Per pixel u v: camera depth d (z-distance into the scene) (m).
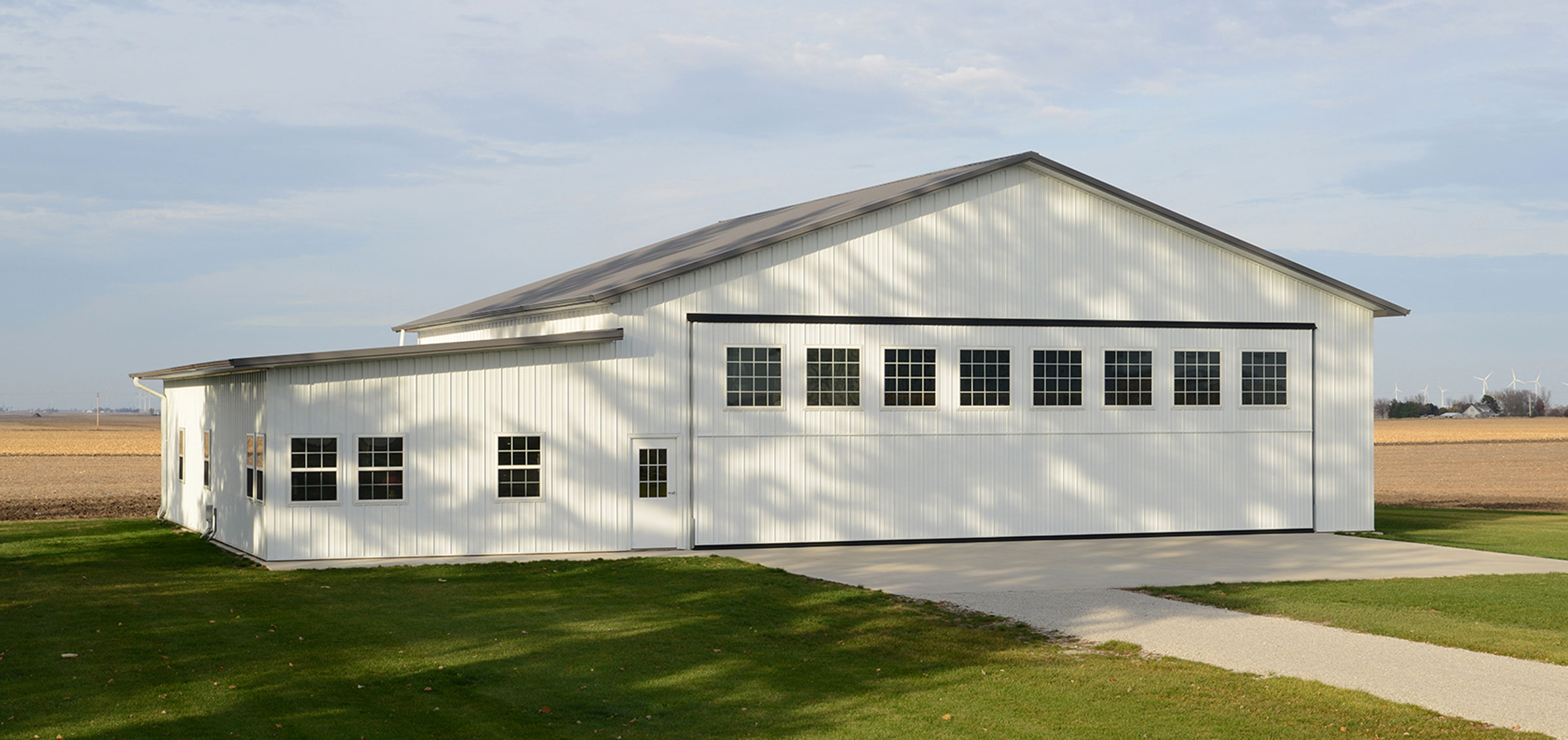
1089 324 28.50
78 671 13.38
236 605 17.84
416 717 11.70
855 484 26.77
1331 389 30.17
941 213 27.53
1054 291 28.28
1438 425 138.00
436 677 13.30
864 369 26.91
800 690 12.86
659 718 11.77
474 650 14.71
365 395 23.27
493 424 24.11
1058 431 28.20
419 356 23.52
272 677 13.20
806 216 29.38
